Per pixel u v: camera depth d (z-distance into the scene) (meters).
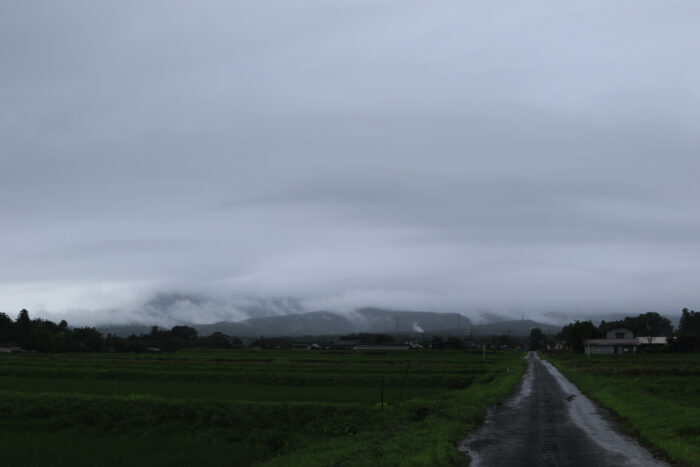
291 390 50.69
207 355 131.38
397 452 18.53
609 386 43.97
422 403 32.88
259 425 31.38
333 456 19.02
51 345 167.25
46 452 25.92
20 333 166.12
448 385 60.09
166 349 199.88
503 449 19.58
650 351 140.88
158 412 33.06
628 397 34.94
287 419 31.78
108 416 32.97
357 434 26.59
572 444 20.50
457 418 26.16
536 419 27.39
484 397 36.16
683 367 74.19
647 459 17.81
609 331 152.75
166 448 27.03
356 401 40.72
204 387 53.72
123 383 58.62
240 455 25.53
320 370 73.94
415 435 21.75
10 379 64.25
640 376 64.50
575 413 29.67
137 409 33.34
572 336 162.88
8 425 32.91
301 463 18.89
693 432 21.45
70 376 68.12
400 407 32.31
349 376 62.34
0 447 26.97
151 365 83.06
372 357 121.81
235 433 30.66
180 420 32.41
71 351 172.25
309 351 159.00
